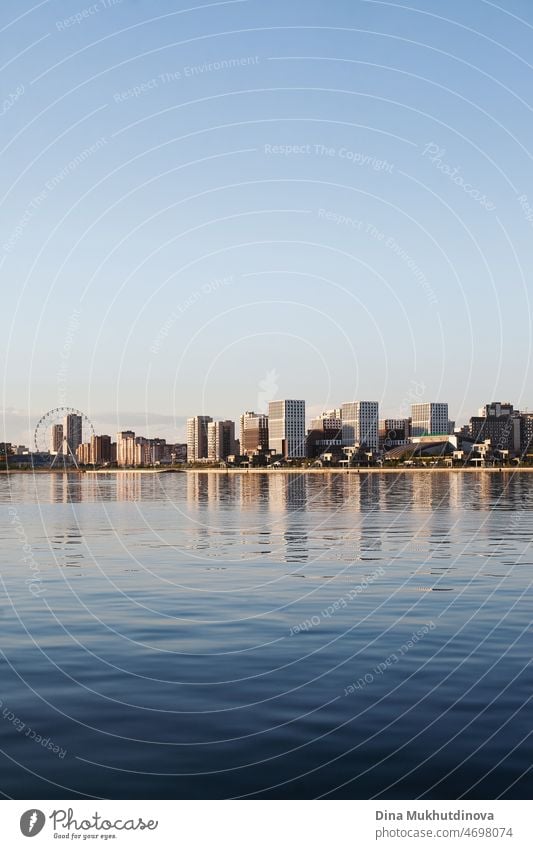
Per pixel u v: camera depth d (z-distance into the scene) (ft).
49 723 56.90
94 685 66.28
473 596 107.45
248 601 104.53
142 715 58.49
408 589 113.29
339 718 57.52
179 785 47.16
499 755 50.75
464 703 60.95
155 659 74.74
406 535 197.57
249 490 557.74
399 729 55.21
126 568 137.49
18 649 78.89
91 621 92.17
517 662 73.26
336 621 91.61
